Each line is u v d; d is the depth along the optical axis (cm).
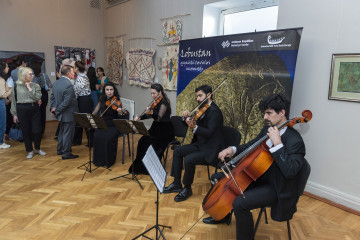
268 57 328
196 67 431
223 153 230
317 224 257
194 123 280
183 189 306
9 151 473
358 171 278
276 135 180
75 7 746
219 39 390
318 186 310
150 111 370
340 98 283
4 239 229
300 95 320
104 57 811
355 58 268
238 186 190
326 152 303
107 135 397
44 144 520
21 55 679
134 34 650
